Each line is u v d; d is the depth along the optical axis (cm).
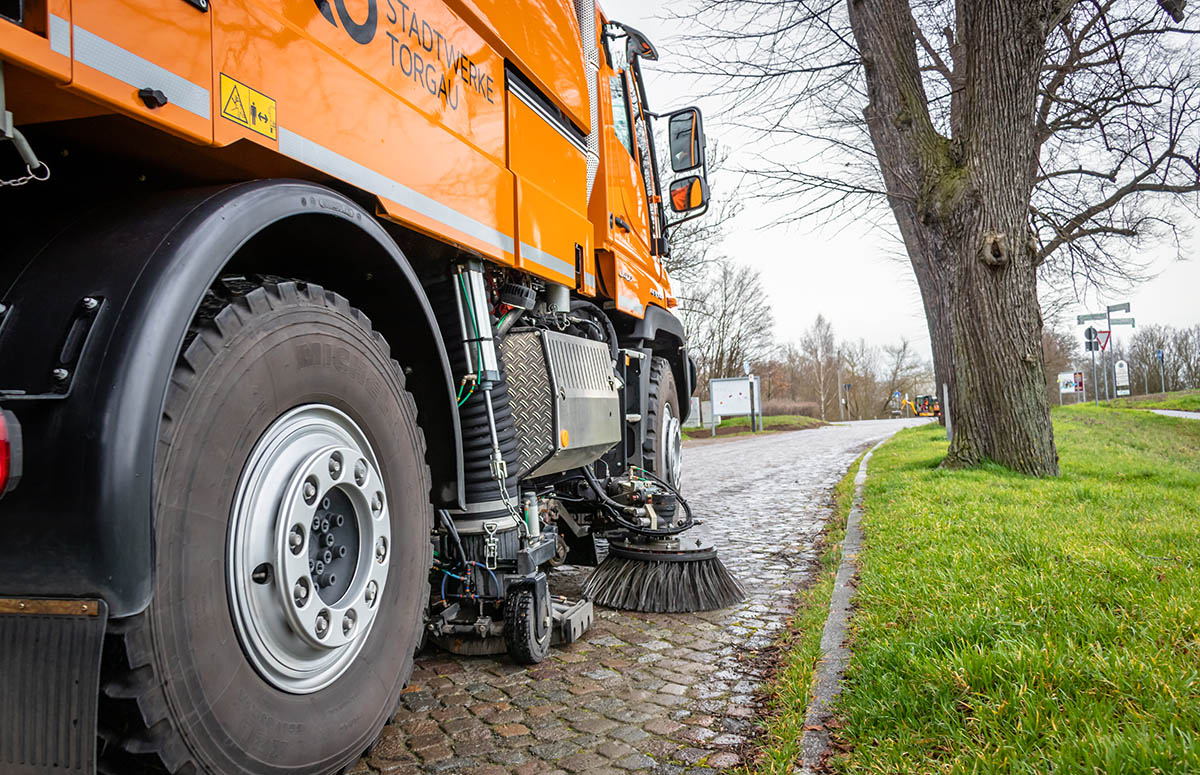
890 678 246
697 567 416
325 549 191
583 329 407
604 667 321
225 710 157
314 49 191
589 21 427
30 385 135
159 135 158
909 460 1095
